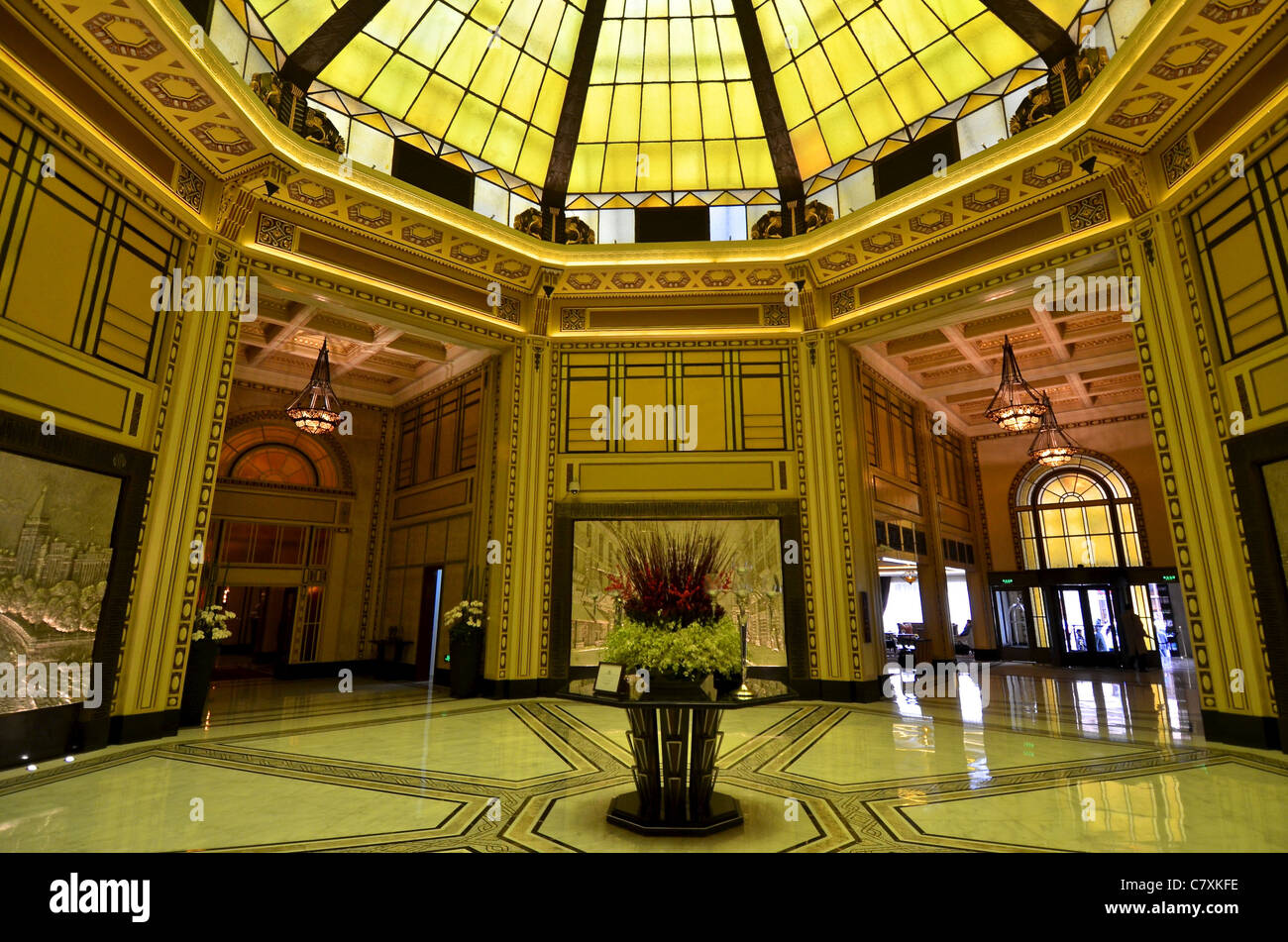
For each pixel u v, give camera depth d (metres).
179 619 6.50
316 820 3.64
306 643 12.43
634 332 10.19
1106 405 15.14
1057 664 14.70
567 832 3.44
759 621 9.25
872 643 9.03
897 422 12.38
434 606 11.92
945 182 8.03
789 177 9.59
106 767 5.00
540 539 9.56
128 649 6.07
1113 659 14.12
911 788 4.36
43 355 5.36
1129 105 6.38
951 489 15.12
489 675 9.23
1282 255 5.62
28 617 5.20
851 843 3.29
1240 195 6.02
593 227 9.98
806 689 8.93
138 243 6.34
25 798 4.11
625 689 3.59
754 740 6.14
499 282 9.88
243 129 6.66
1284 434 5.57
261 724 7.01
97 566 5.81
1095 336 11.62
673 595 3.72
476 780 4.57
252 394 12.60
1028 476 16.00
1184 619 14.86
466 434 11.60
